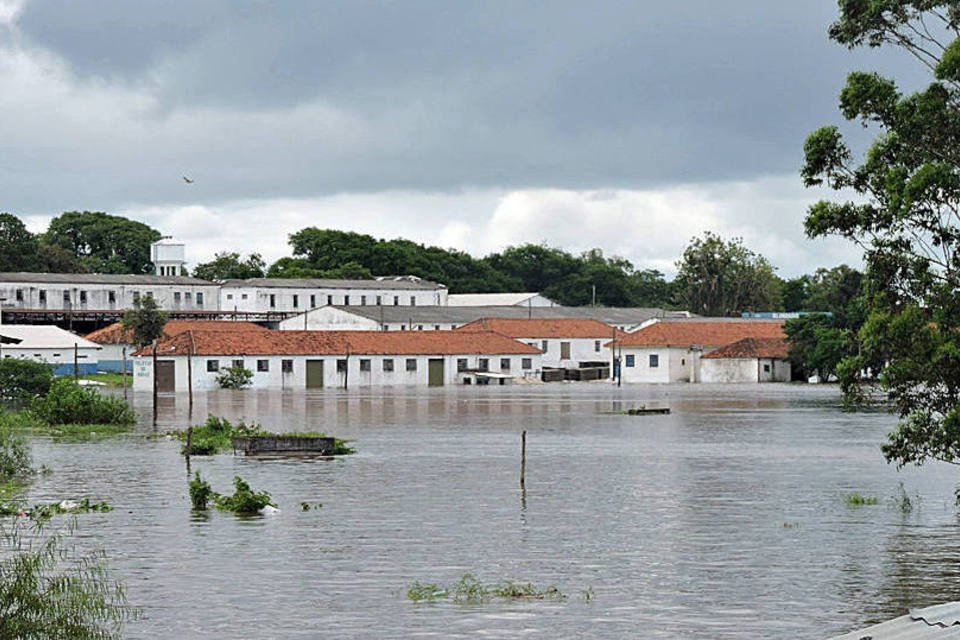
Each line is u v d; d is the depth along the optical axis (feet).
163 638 100.12
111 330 645.10
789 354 583.17
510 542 138.41
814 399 427.33
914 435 140.36
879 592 114.62
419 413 352.69
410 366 563.48
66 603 89.40
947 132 135.64
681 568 124.77
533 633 101.45
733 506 164.25
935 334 135.44
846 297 570.05
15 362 435.53
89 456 226.38
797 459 221.46
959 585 117.19
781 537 141.08
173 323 647.15
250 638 100.22
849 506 163.73
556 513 158.40
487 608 109.09
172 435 267.18
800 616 106.42
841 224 140.97
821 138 141.18
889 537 140.87
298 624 103.96
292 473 200.44
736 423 312.09
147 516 156.15
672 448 243.60
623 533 143.95
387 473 200.13
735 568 124.57
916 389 139.64
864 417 333.01
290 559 128.88
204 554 131.44
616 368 611.06
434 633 101.50
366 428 296.71
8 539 125.49
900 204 133.08
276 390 510.58
